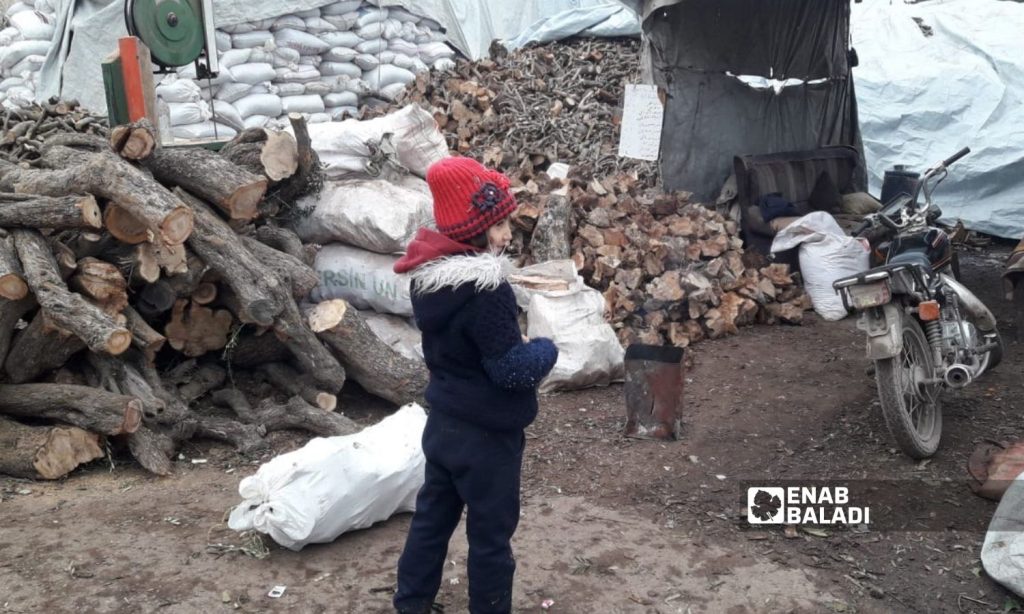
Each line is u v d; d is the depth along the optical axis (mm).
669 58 7836
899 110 9633
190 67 9039
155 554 3326
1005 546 3145
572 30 10016
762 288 6590
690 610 3049
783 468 4145
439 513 2756
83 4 9508
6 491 3848
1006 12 10125
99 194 4035
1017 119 9031
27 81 9672
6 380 4199
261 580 3176
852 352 5863
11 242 4043
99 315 3842
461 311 2477
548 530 3584
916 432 4078
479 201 2479
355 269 5340
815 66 9031
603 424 4680
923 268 4137
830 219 7070
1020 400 4875
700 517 3703
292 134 5391
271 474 3320
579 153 8266
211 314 4645
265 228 5273
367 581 3188
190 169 4668
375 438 3645
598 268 6152
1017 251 4984
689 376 5438
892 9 10891
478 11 12102
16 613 2936
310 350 4551
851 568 3301
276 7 9664
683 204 7484
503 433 2609
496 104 8820
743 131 8430
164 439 4191
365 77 10727
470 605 2775
